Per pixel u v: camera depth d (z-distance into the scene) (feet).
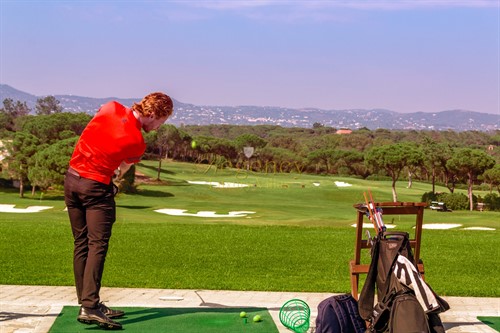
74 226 22.66
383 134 647.15
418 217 23.20
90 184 21.95
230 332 21.59
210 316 23.81
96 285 21.97
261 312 24.57
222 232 60.80
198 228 66.03
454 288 31.94
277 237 56.54
